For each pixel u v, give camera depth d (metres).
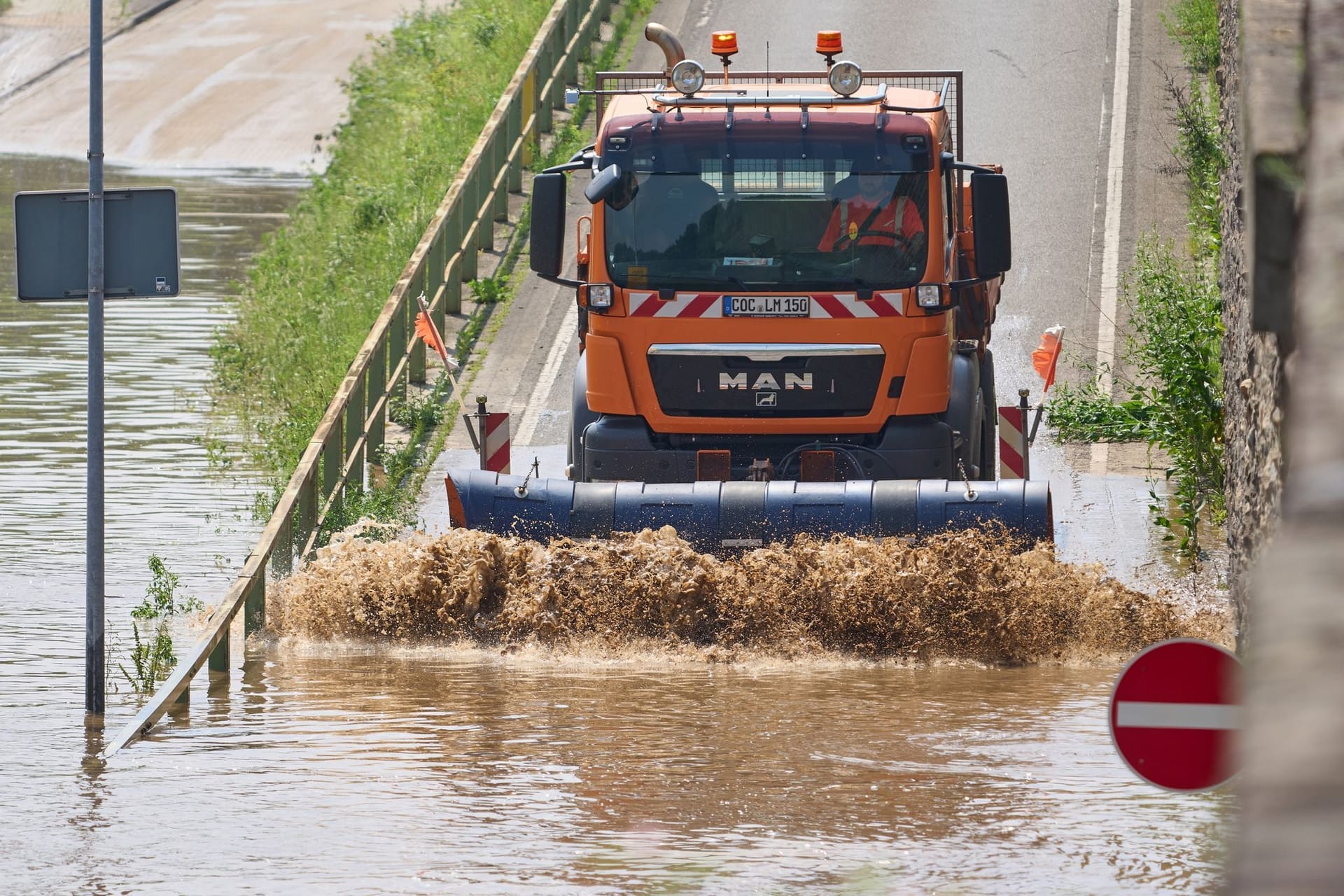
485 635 34.44
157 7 169.38
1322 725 2.81
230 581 40.22
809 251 38.28
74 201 28.08
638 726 27.44
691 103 38.88
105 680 30.72
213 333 78.25
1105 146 71.25
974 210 36.84
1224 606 34.88
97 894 19.42
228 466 54.31
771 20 86.38
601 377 39.12
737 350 38.47
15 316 82.69
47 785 24.34
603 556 34.16
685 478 38.94
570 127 80.50
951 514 34.25
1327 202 3.80
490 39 110.75
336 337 68.62
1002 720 27.64
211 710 28.97
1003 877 19.47
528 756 25.59
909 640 32.84
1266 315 12.92
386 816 22.52
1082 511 45.69
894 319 38.16
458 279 65.12
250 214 113.06
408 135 101.06
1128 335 58.25
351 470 47.06
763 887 19.16
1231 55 46.12
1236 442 30.94
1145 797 22.89
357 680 31.30
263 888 19.50
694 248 38.56
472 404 57.66
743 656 32.94
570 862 20.27
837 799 23.00
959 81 43.84
